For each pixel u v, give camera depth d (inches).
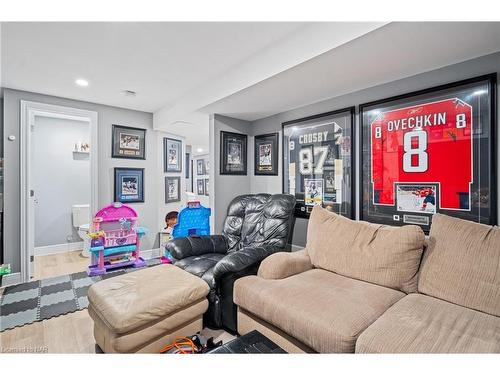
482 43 60.9
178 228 130.3
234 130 132.3
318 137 105.2
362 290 63.8
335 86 88.6
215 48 80.7
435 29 54.9
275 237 96.5
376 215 87.4
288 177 117.8
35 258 155.6
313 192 107.3
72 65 91.3
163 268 83.2
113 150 141.3
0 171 114.5
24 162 117.0
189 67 94.3
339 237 78.4
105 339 61.2
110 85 111.0
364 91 90.9
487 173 65.3
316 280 70.2
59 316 85.7
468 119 68.3
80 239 178.7
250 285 68.7
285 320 57.1
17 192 116.5
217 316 78.2
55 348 69.2
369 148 89.1
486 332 45.7
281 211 99.4
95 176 135.0
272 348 46.6
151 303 60.9
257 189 135.5
